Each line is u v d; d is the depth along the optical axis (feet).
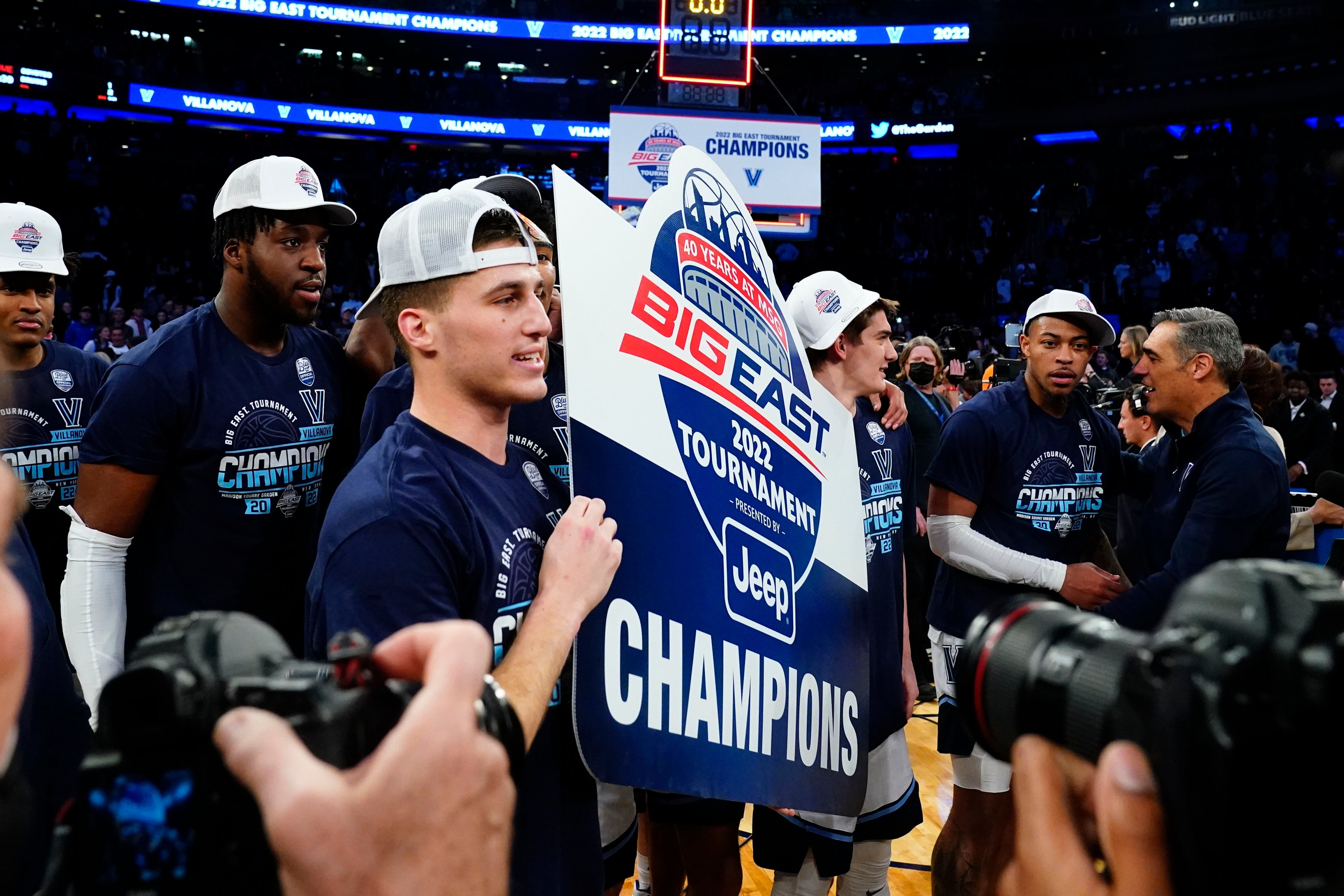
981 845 8.43
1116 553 12.23
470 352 4.04
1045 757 1.71
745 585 4.80
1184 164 72.84
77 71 68.03
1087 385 15.87
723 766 4.48
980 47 78.48
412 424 4.18
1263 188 65.98
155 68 71.36
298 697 1.50
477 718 2.35
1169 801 1.31
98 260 57.31
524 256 4.09
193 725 1.39
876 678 7.77
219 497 6.77
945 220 73.41
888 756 7.80
